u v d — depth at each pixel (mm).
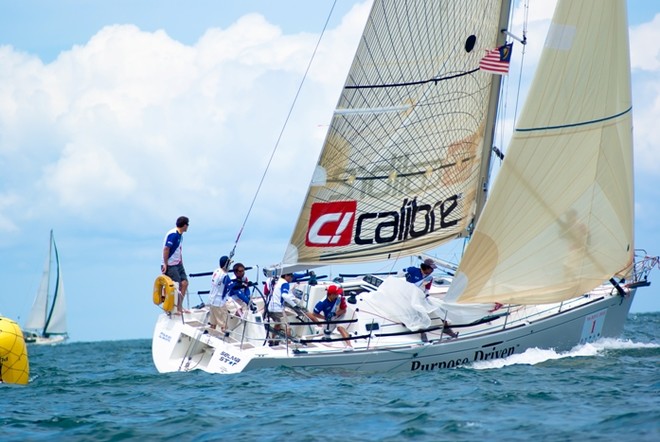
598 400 46438
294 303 58031
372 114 59438
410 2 57719
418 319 58344
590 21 58750
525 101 58344
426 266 60281
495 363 59688
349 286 65438
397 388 51750
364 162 60312
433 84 60531
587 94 59188
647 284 67625
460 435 40094
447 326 58656
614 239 61875
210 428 43188
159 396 51938
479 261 59000
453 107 61875
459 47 60625
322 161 59094
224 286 60375
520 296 59969
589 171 60031
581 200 60250
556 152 59094
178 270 61406
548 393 48406
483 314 60156
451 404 46656
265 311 59219
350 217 61031
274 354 56000
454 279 59156
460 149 63312
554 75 58531
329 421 43750
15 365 58562
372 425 42656
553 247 60062
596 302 63750
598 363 59125
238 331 60969
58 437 41969
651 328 111188
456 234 65562
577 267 60844
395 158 61219
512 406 45781
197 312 64125
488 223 58656
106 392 54250
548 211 59531
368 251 62281
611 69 59719
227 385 53531
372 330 58469
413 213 63000
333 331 59000
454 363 58594
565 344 63031
